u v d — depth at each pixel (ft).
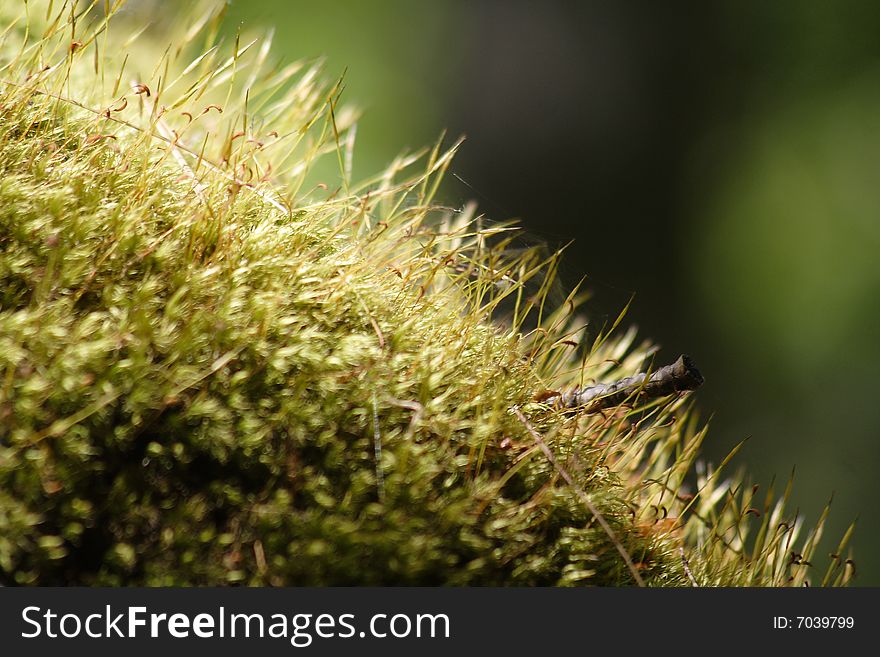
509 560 1.42
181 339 1.40
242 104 1.59
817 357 5.11
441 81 5.17
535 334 1.51
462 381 1.44
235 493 1.39
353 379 1.42
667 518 1.49
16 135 1.48
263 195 1.49
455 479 1.42
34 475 1.37
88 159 1.46
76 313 1.41
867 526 4.29
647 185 5.38
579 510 1.44
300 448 1.41
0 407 1.37
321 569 1.39
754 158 5.63
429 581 1.40
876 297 5.09
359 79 4.87
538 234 1.62
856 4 5.55
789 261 5.38
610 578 1.44
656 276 5.25
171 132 1.52
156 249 1.43
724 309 5.31
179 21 1.75
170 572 1.38
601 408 1.49
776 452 4.75
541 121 5.22
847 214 5.34
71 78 1.57
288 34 4.71
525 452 1.44
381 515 1.40
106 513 1.38
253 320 1.42
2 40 1.54
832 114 5.55
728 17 5.65
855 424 4.85
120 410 1.39
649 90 5.48
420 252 1.51
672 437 1.54
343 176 1.56
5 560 1.36
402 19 5.20
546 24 5.40
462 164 5.00
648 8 5.52
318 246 1.48
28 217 1.42
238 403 1.40
